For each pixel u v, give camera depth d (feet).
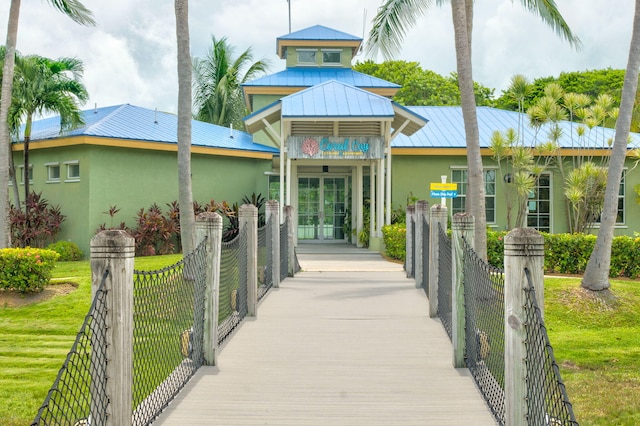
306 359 22.31
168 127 70.74
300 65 82.89
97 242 12.57
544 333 11.97
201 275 21.24
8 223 49.34
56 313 36.99
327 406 17.37
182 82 38.63
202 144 67.56
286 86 76.59
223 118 123.03
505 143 62.03
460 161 69.31
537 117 63.67
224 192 70.44
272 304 32.94
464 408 17.24
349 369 21.07
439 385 19.30
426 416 16.60
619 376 24.90
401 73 128.06
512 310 13.35
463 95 37.45
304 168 71.77
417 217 38.37
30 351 29.14
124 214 63.31
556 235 45.85
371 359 22.34
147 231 61.52
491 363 18.21
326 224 72.18
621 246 43.52
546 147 62.59
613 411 20.52
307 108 57.72
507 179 67.97
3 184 48.93
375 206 68.85
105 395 12.42
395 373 20.61
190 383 19.43
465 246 21.17
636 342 30.99
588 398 22.06
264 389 18.88
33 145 64.49
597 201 63.16
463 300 21.35
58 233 63.31
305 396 18.22
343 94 60.85
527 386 13.23
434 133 72.38
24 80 58.39
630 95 37.42
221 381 19.66
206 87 126.31
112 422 12.42
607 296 37.14
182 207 38.70
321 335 25.98
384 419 16.38
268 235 38.11
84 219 61.31
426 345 24.34
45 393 22.53
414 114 59.31
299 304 32.94
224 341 24.79
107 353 12.50
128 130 64.80
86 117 70.74
